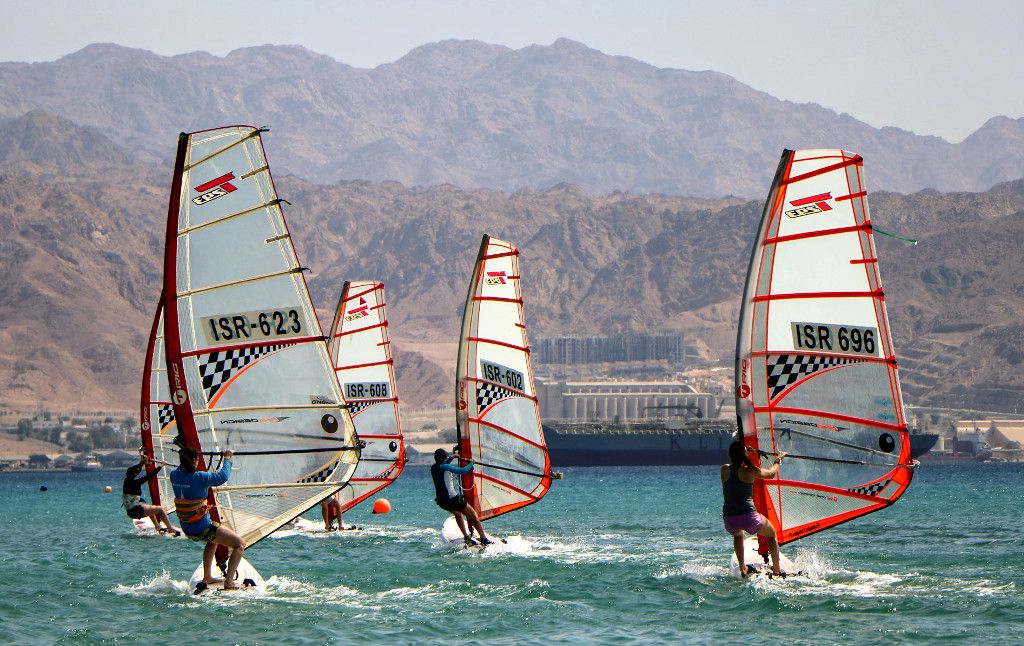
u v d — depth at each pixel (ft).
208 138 167.22
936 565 204.95
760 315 171.94
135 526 313.94
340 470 167.22
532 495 250.16
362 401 308.40
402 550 239.09
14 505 617.21
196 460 163.73
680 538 275.80
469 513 239.71
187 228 166.50
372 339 311.27
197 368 165.27
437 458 239.71
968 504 458.91
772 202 170.71
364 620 153.69
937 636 139.54
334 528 302.25
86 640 142.00
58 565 222.48
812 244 169.37
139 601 169.17
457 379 249.14
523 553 229.66
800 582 176.45
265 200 167.02
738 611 156.76
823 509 172.96
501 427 249.34
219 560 177.37
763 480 175.32
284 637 143.13
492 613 158.61
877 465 168.45
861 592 167.84
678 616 154.71
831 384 169.78
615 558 218.59
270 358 166.91
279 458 167.22
